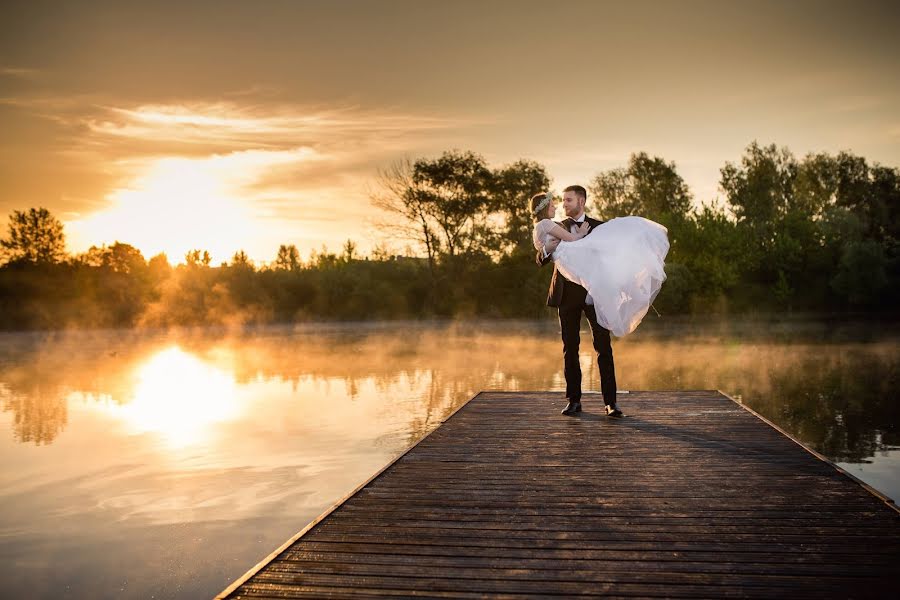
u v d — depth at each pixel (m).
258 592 2.61
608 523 3.34
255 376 15.33
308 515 5.56
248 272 40.12
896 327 31.61
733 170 56.97
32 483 6.59
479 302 39.69
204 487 6.39
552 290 6.25
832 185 61.16
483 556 2.95
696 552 2.95
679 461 4.53
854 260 39.50
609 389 6.16
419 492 3.91
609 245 5.66
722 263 40.59
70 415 10.52
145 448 8.13
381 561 2.90
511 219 40.50
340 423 9.59
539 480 4.13
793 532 3.17
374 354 20.44
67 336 32.16
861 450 7.73
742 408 6.58
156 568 4.49
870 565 2.79
